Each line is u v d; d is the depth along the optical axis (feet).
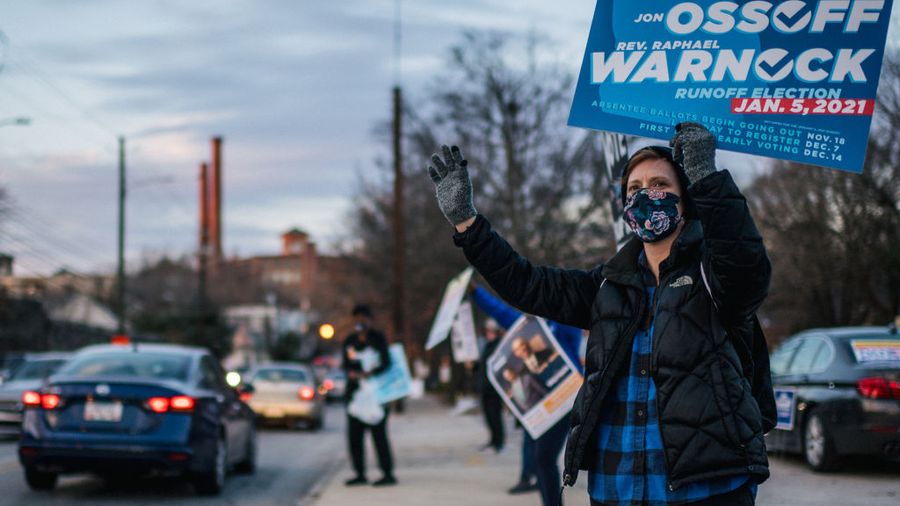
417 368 163.73
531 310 11.93
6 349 152.66
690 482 10.11
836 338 35.55
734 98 11.72
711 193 10.00
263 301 370.73
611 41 12.32
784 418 35.24
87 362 37.47
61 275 198.29
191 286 305.12
